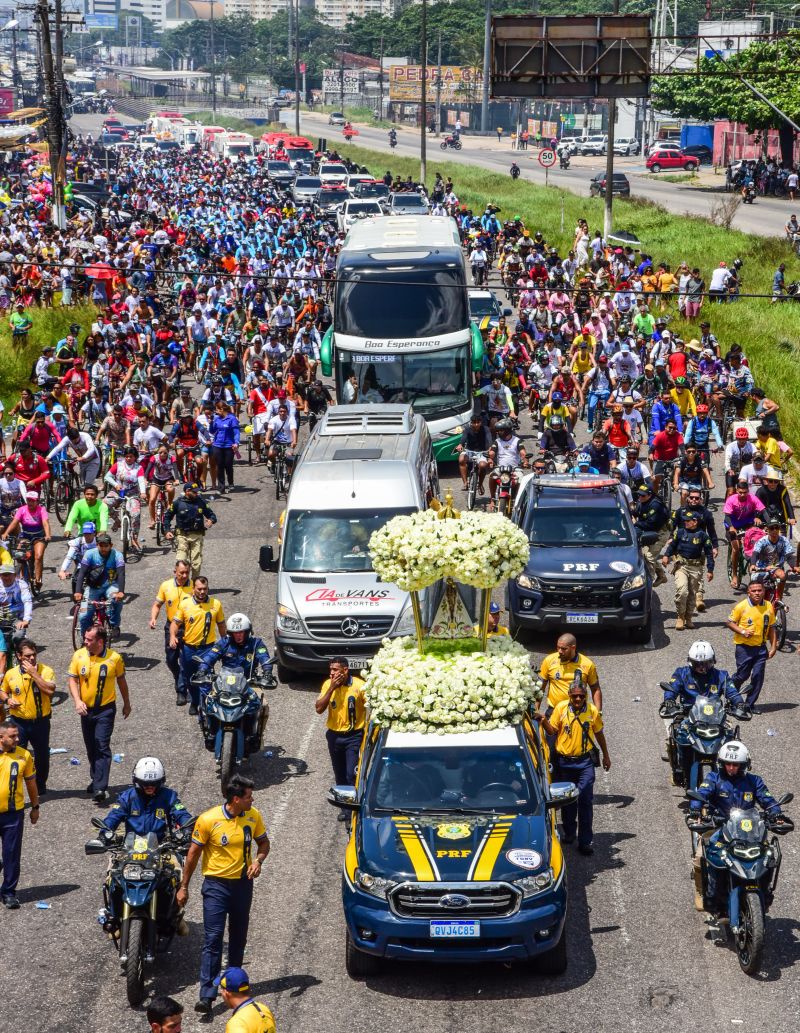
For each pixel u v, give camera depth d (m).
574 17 83.50
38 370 96.44
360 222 104.25
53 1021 32.81
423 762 36.66
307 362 101.12
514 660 38.38
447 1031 32.03
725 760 36.28
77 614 58.34
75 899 39.19
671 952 35.53
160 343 107.31
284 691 56.16
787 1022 32.12
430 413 90.56
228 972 26.81
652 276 136.62
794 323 130.25
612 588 59.12
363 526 58.88
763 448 74.12
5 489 67.94
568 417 91.12
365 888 33.62
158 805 35.50
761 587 50.66
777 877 36.09
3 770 38.53
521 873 33.44
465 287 91.19
